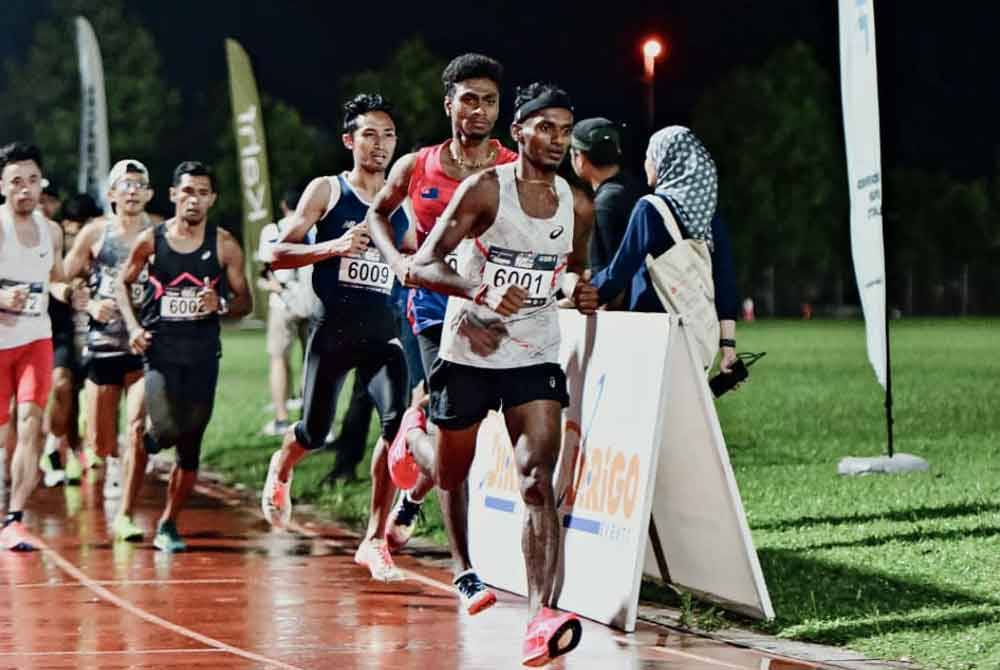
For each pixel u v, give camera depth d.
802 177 99.38
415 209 13.15
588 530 12.67
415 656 11.09
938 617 11.80
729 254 13.96
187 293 16.19
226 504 20.11
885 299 19.50
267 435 28.05
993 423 25.86
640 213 13.15
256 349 62.66
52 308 21.69
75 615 12.62
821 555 14.30
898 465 19.66
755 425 26.50
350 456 21.11
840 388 34.91
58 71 103.12
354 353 14.50
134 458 16.97
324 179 14.48
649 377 12.16
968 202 99.31
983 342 58.41
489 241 10.95
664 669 10.65
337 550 16.22
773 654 11.09
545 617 10.47
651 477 11.95
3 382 16.42
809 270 102.25
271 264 14.07
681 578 12.87
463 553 12.11
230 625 12.20
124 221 19.86
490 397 11.31
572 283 13.09
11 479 16.41
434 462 11.97
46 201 22.92
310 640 11.64
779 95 99.12
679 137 13.41
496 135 64.88
